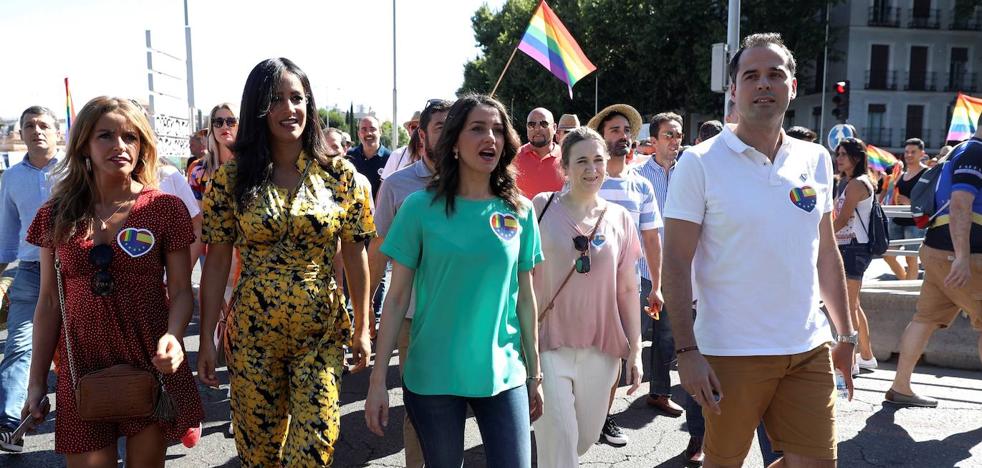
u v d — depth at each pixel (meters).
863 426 4.52
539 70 34.00
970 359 5.79
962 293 4.50
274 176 2.82
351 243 3.01
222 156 4.86
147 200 2.68
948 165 4.54
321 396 2.70
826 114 41.22
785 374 2.62
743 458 2.73
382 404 2.59
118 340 2.61
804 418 2.61
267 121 2.77
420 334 2.61
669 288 2.60
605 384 3.39
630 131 4.41
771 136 2.65
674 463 3.98
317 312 2.75
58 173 2.66
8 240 4.39
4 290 4.45
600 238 3.31
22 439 4.03
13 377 4.04
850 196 5.36
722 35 30.42
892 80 40.75
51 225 2.59
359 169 7.53
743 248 2.55
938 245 4.63
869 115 40.81
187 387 2.71
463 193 2.67
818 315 2.66
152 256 2.65
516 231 2.64
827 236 2.84
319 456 2.62
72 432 2.55
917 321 4.84
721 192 2.56
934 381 5.48
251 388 2.72
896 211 8.80
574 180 3.33
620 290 3.49
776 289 2.55
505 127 2.66
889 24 40.06
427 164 3.91
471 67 40.25
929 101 40.91
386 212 3.88
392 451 4.15
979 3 39.12
